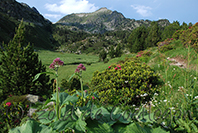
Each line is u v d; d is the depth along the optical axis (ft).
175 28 110.63
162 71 22.76
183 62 23.36
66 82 32.94
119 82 17.38
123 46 406.41
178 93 11.41
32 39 324.19
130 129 5.90
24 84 23.79
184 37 37.29
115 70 21.93
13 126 9.75
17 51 24.23
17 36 25.14
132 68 21.66
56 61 6.01
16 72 23.16
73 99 6.40
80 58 244.83
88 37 561.02
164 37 112.37
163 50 40.22
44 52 257.96
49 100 6.01
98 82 21.80
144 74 18.19
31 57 25.80
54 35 548.72
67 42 523.70
